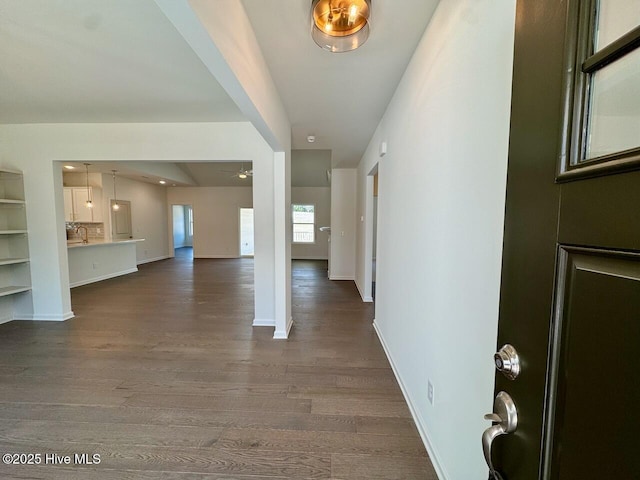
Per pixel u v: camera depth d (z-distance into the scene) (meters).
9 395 2.14
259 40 1.80
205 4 1.10
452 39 1.34
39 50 1.93
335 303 4.59
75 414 1.94
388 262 2.78
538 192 0.55
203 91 2.58
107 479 1.46
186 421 1.87
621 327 0.41
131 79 2.36
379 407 2.03
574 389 0.48
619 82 0.44
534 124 0.56
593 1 0.45
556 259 0.51
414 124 1.91
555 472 0.51
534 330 0.56
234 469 1.52
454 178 1.32
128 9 1.54
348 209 6.31
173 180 8.31
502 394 0.66
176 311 4.17
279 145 2.72
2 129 3.56
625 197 0.40
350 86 2.39
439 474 1.46
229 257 10.08
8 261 3.46
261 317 3.63
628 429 0.40
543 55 0.54
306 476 1.48
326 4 1.41
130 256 7.21
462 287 1.24
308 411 1.98
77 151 3.52
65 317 3.80
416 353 1.88
